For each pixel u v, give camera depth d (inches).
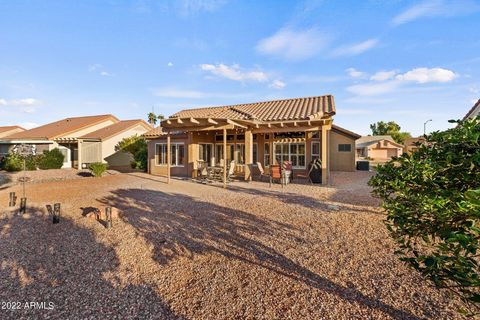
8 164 781.9
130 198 383.9
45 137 915.4
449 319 107.7
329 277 146.9
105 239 222.5
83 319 124.6
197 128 504.1
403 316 112.0
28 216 296.4
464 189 77.0
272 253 181.2
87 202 363.3
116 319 123.7
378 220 237.5
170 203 341.1
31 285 156.1
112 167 1005.2
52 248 206.8
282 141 604.1
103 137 964.0
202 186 494.3
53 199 388.2
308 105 582.2
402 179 90.7
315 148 572.7
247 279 151.3
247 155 546.9
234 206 313.9
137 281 157.4
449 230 73.4
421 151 91.4
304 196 370.6
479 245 62.2
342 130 813.2
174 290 146.3
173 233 228.7
